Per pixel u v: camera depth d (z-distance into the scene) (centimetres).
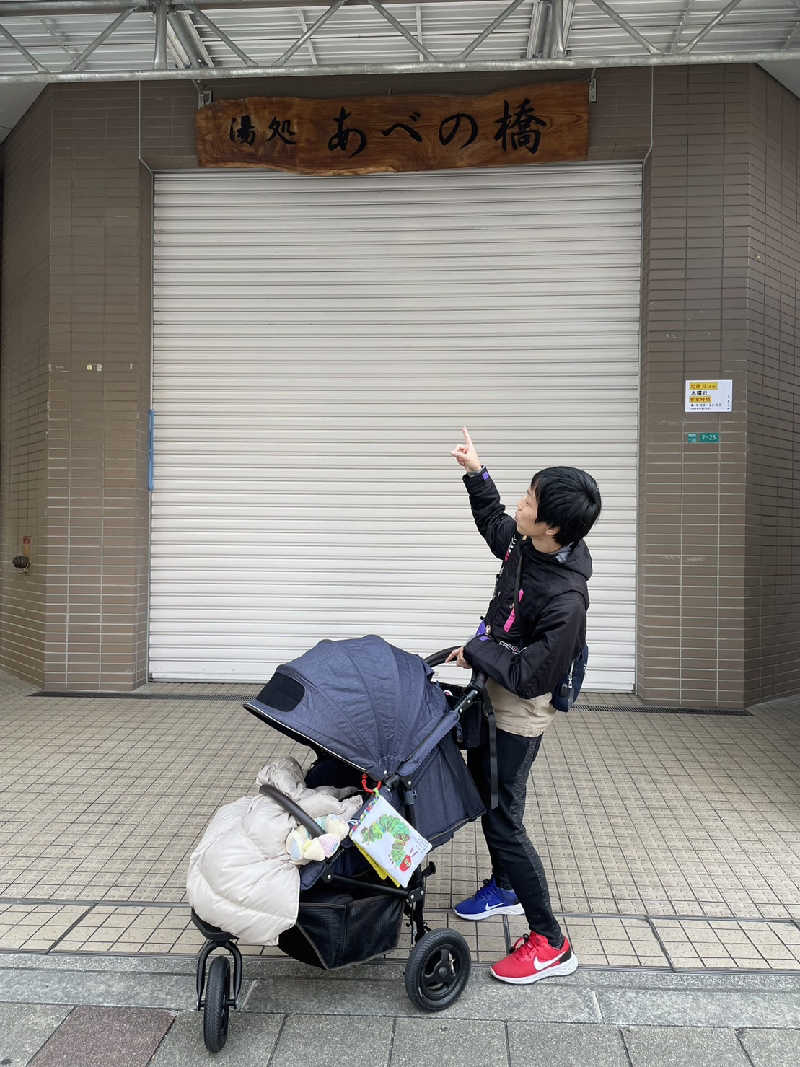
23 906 317
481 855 368
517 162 622
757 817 409
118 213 645
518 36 571
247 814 240
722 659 611
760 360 621
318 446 667
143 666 671
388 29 562
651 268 614
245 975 273
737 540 608
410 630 666
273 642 675
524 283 649
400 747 250
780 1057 232
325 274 662
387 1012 254
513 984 268
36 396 684
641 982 269
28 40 573
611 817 409
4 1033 242
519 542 268
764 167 621
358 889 250
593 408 646
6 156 751
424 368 658
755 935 299
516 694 255
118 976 272
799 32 551
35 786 446
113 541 649
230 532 675
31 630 691
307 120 627
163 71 502
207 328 670
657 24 552
